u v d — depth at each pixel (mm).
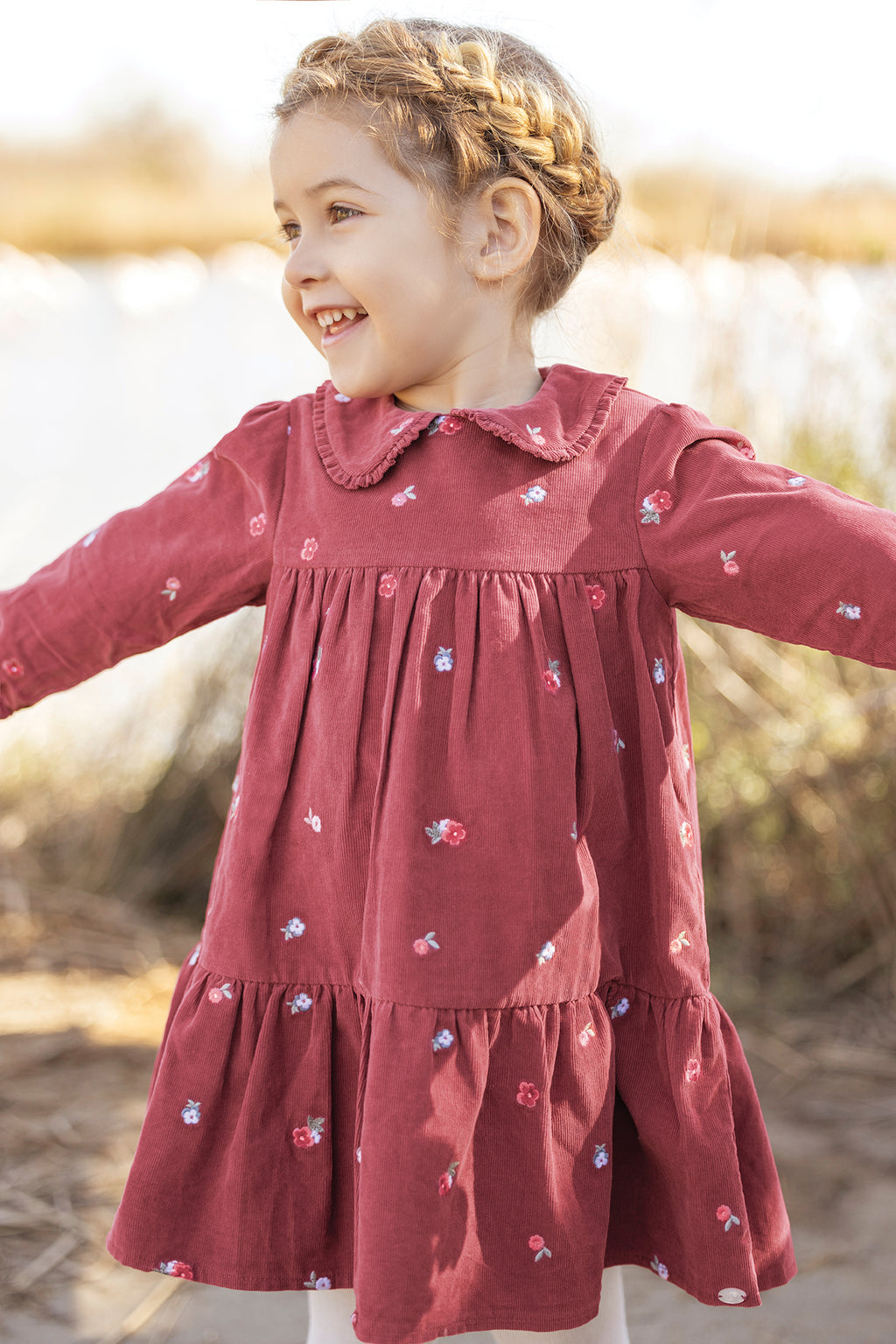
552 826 1149
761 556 1148
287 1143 1194
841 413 2693
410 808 1144
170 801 3111
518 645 1166
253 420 1338
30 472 3840
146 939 2895
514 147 1235
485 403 1274
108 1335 1708
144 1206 1197
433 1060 1109
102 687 3406
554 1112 1150
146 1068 2355
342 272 1191
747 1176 1242
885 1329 1716
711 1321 1751
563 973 1151
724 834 2740
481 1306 1141
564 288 1355
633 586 1201
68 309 4426
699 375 2709
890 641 1120
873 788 2635
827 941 2684
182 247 7723
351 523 1219
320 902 1200
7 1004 2596
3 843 3201
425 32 1257
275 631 1242
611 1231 1244
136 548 1320
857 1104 2246
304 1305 1799
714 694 2746
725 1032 1243
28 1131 2125
